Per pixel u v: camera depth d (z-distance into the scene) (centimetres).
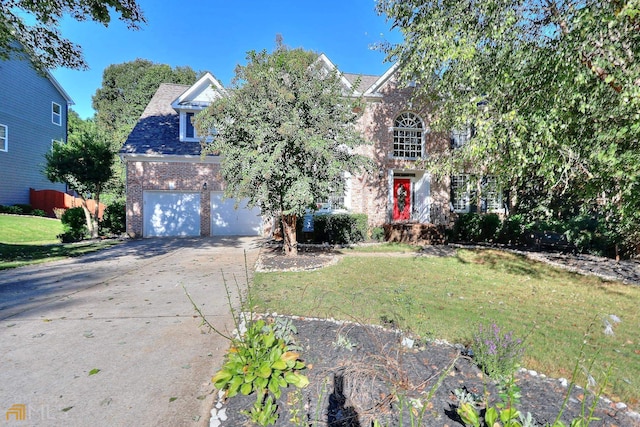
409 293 604
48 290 597
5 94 1848
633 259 955
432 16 770
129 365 318
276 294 572
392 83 1444
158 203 1462
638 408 268
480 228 1392
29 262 865
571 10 564
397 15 890
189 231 1491
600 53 501
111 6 874
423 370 303
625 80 488
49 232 1480
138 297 554
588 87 562
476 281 730
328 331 392
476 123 687
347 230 1345
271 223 1528
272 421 226
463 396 255
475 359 315
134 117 3422
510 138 626
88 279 685
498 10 658
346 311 482
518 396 251
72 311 479
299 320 436
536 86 646
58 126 2270
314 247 1220
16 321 437
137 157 1420
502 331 371
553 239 1209
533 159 620
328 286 638
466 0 710
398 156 1476
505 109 684
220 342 372
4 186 1853
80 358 332
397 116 1468
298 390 268
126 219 1458
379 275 756
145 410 250
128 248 1145
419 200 1536
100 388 279
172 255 999
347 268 828
